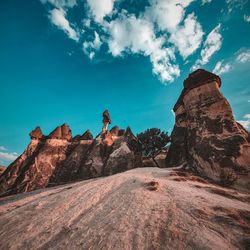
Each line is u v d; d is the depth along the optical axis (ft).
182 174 74.02
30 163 139.13
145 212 35.06
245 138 81.10
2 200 83.30
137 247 25.54
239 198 48.78
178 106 130.41
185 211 33.68
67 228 34.40
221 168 75.41
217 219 29.91
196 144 93.35
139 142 154.10
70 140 171.01
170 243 25.25
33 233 34.58
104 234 29.73
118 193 48.32
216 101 98.17
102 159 139.54
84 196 50.11
